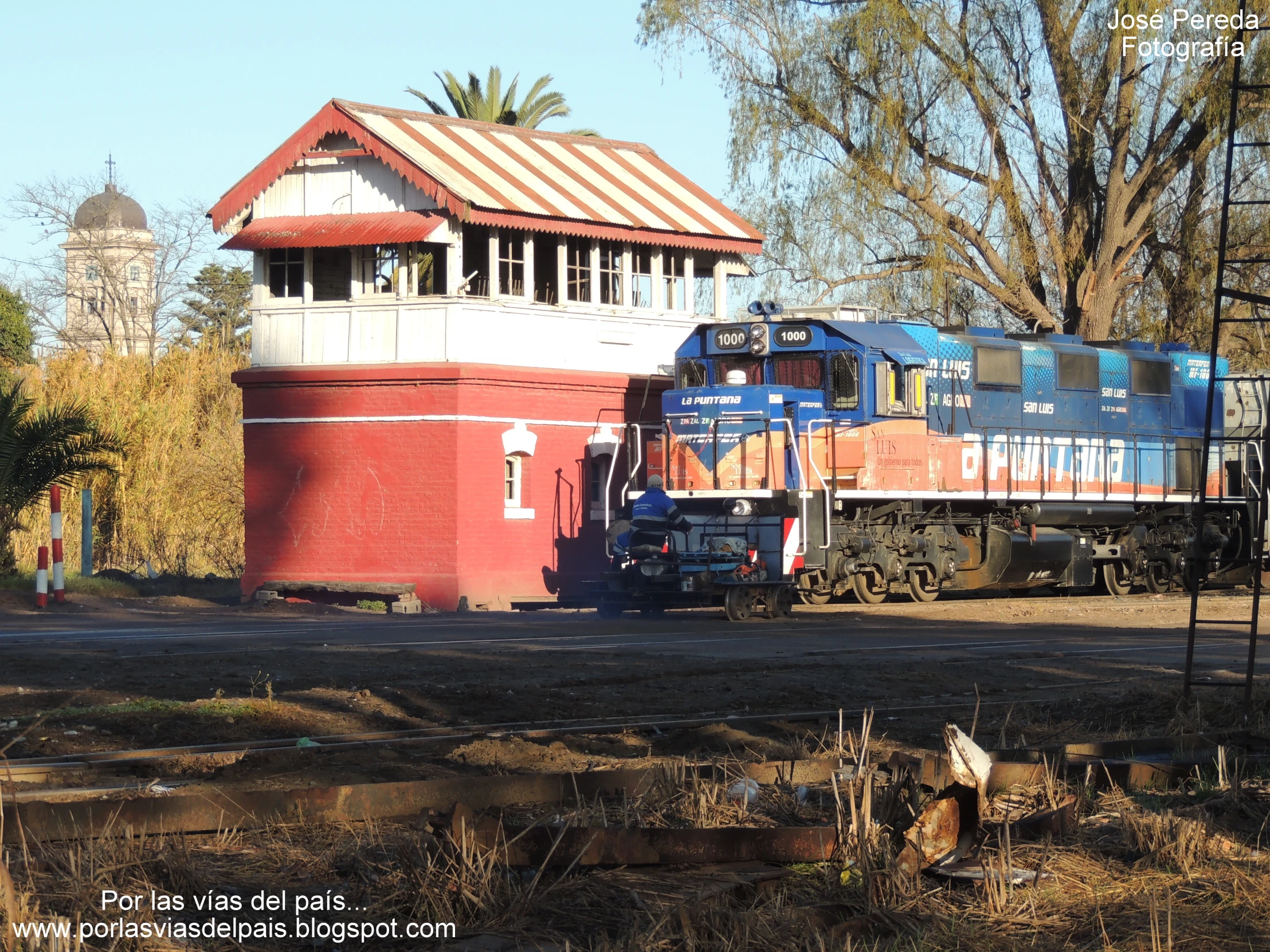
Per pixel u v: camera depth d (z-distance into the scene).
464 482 25.45
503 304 26.27
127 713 11.11
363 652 15.98
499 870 6.81
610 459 28.38
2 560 30.64
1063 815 8.25
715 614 24.11
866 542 24.39
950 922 6.62
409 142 26.23
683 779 8.90
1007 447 26.73
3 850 6.88
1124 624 21.52
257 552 27.00
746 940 6.23
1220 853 7.77
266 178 26.78
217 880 7.03
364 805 8.16
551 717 12.09
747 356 24.91
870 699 13.23
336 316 26.53
